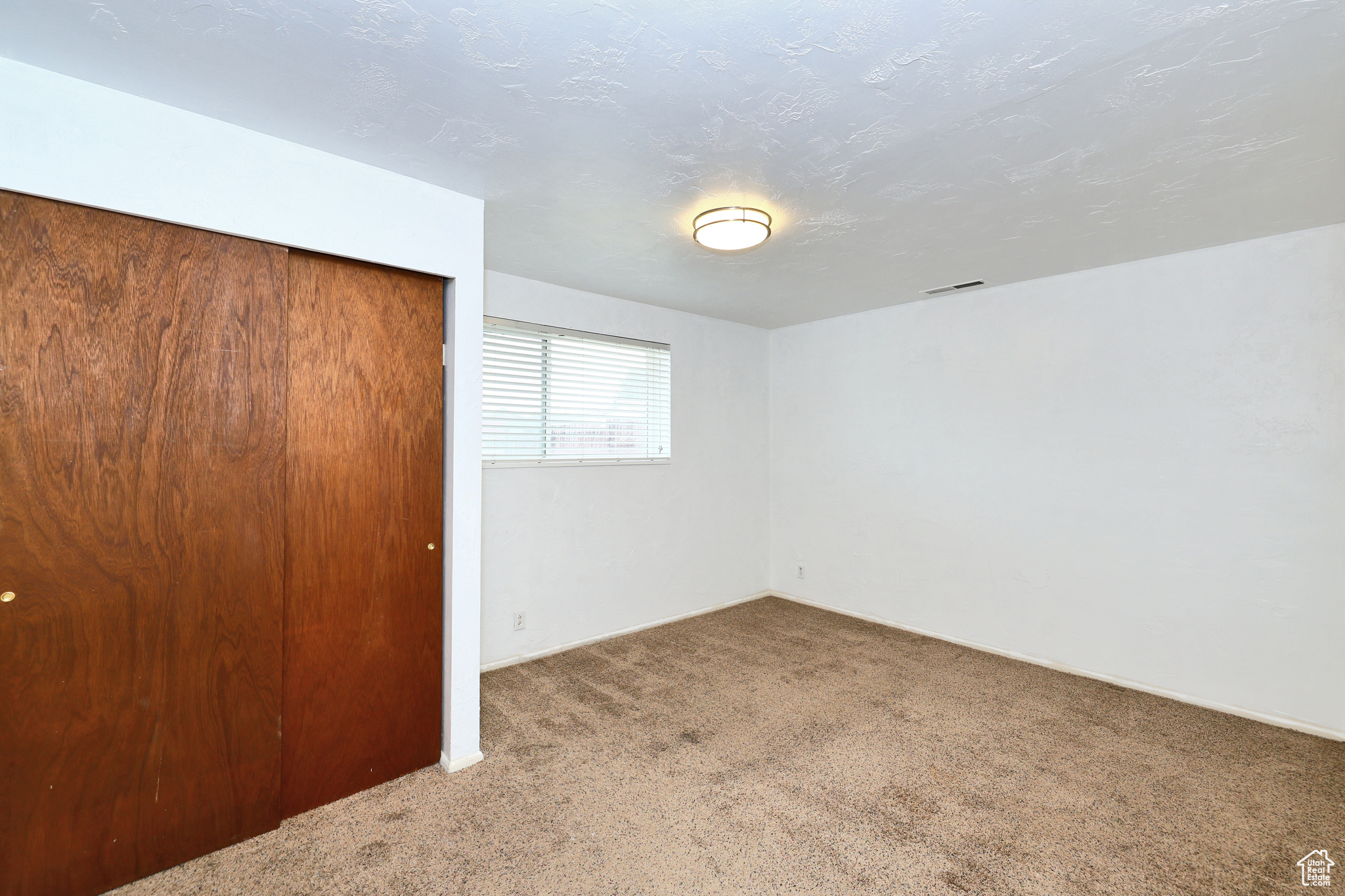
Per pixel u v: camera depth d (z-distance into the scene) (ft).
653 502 13.76
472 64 4.89
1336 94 5.25
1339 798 6.87
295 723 6.56
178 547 5.74
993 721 8.85
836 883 5.57
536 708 9.34
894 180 7.03
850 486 14.55
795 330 15.88
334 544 6.83
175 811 5.74
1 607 4.93
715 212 7.87
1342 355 8.31
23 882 5.04
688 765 7.64
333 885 5.54
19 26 4.37
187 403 5.78
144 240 5.53
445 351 7.73
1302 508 8.62
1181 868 5.74
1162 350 9.86
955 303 12.56
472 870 5.75
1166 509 9.83
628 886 5.54
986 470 12.05
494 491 11.14
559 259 10.14
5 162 4.81
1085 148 6.28
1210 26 4.39
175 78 5.12
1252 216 8.13
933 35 4.52
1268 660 8.87
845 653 11.81
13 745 4.99
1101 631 10.51
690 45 4.65
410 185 7.11
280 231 6.18
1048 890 5.46
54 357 5.13
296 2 4.14
